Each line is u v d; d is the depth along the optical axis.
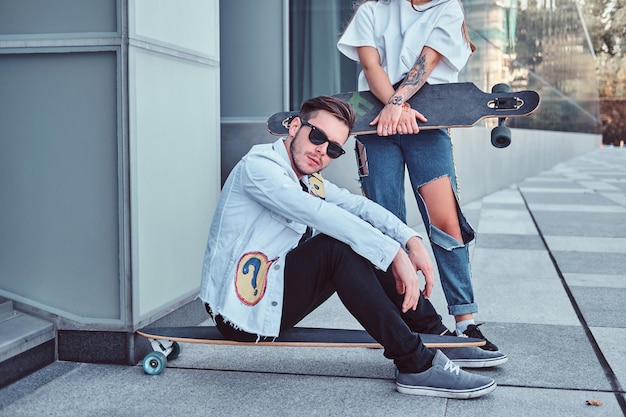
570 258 5.86
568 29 25.22
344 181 6.46
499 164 12.49
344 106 2.71
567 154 25.16
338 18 6.76
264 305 2.67
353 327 3.79
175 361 3.21
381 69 3.29
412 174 3.33
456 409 2.67
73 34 3.05
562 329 3.76
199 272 3.68
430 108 3.22
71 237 3.15
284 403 2.73
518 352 3.37
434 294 4.64
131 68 3.03
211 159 3.75
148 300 3.22
